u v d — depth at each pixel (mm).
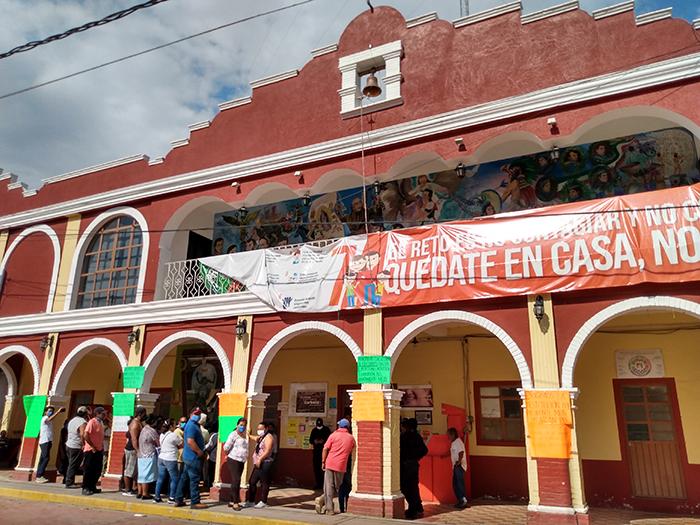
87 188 17469
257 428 12570
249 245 16250
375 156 13062
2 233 18500
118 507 11000
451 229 11406
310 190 13922
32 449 15164
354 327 11977
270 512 10547
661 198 9734
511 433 12852
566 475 9289
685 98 10305
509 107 11688
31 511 10500
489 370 13406
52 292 16766
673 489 11250
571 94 11180
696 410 11383
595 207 10211
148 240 15695
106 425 16953
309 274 12727
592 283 9852
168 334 14297
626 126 11922
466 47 12828
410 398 14008
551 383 9805
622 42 11188
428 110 12820
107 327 15258
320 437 14109
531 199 12883
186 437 11078
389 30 13891
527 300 10406
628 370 12141
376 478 10703
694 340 11727
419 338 14242
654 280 9391
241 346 13148
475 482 12836
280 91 15117
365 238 12352
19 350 16484
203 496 12406
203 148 15844
